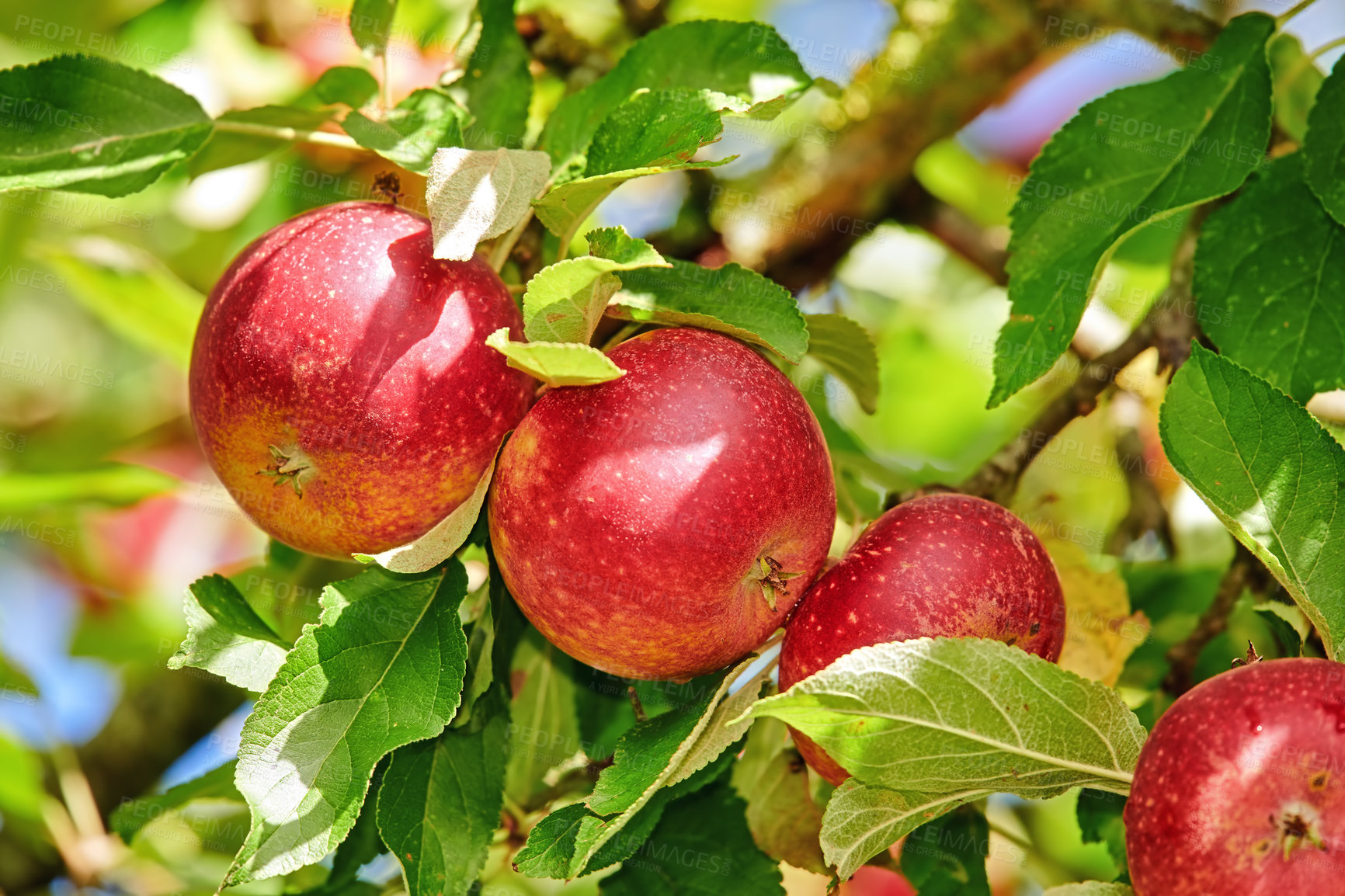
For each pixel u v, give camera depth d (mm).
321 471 747
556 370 722
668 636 738
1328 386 795
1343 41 831
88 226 1019
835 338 802
